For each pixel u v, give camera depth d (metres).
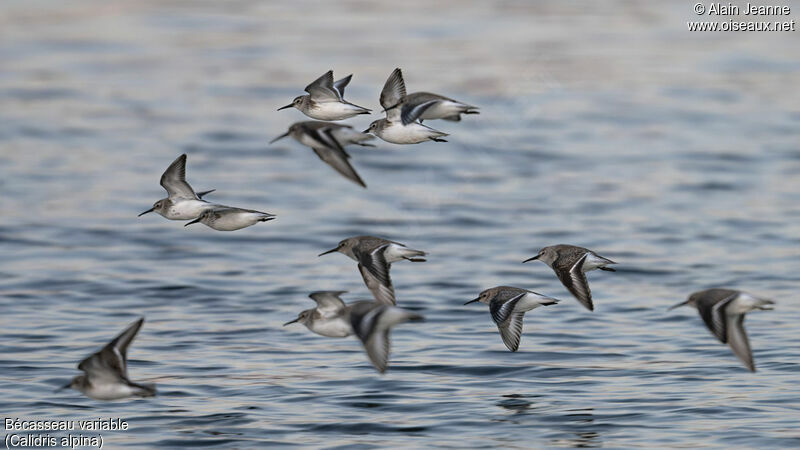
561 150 31.12
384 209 25.42
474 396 13.82
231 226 13.30
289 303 18.42
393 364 15.16
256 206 25.38
